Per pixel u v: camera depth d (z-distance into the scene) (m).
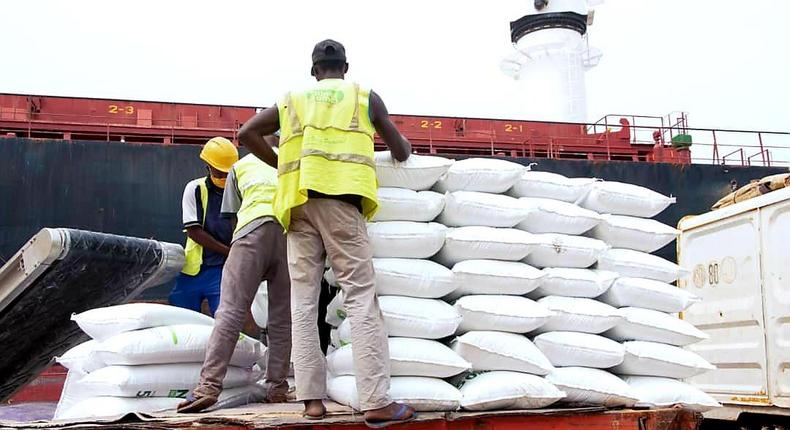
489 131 14.82
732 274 5.80
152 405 3.00
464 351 2.89
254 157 3.47
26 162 11.11
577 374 2.99
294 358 2.69
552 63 18.52
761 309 5.41
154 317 3.17
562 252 3.24
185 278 4.21
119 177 11.37
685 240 6.49
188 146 11.73
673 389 3.18
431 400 2.73
